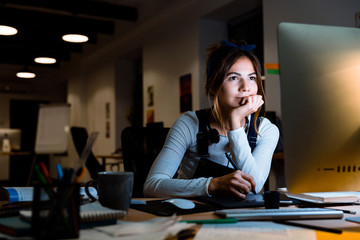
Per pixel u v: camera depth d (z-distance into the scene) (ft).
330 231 2.43
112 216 2.44
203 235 2.30
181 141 4.79
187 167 4.98
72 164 31.42
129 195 3.03
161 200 3.80
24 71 25.75
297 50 2.76
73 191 2.16
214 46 5.02
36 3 20.33
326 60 2.77
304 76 2.75
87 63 31.76
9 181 36.96
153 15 20.76
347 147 2.74
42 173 2.15
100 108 29.01
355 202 3.59
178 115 19.02
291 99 2.74
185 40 18.35
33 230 2.13
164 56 20.33
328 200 3.42
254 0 14.82
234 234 2.33
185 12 18.33
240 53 4.80
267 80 13.37
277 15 13.23
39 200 2.14
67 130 24.16
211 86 4.87
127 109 26.76
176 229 2.31
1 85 38.32
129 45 24.29
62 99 39.70
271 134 4.88
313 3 11.98
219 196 3.81
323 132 2.73
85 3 21.11
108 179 2.96
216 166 4.59
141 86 26.37
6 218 2.46
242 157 4.30
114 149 26.48
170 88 19.74
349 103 2.76
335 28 2.83
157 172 4.50
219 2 15.81
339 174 2.75
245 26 16.93
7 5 24.40
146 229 2.25
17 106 38.93
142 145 6.40
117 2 22.90
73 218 2.14
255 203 3.39
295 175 2.73
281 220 2.74
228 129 4.85
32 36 23.40
